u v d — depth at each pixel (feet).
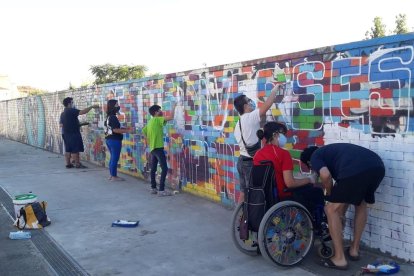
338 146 14.20
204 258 15.74
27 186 30.25
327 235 15.16
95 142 41.04
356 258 14.70
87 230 19.61
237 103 18.22
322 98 16.62
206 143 24.31
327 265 14.20
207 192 24.64
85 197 26.30
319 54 16.58
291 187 14.74
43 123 57.00
